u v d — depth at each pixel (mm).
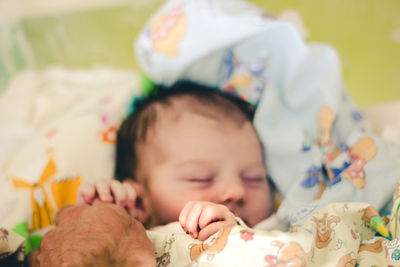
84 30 1676
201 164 954
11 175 958
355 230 696
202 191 929
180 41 1091
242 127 1023
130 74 1475
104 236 630
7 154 1171
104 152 1046
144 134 1027
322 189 894
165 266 672
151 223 916
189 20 1089
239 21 1052
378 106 1216
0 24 1587
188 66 1116
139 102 1146
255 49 1126
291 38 1069
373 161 831
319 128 1009
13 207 865
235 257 604
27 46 1664
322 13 1609
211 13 1080
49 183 929
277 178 1001
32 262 722
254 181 972
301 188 895
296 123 1028
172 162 964
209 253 616
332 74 1062
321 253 641
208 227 688
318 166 934
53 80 1468
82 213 691
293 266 576
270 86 1077
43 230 867
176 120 1028
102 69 1514
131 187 876
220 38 1063
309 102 1041
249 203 936
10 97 1364
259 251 604
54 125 1111
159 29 1116
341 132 1030
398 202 675
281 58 1100
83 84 1438
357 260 650
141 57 1187
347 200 803
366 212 710
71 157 989
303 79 1072
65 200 930
